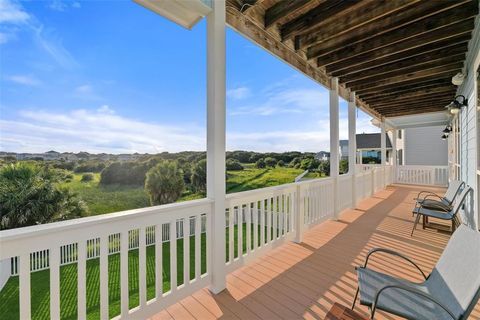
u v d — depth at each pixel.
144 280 1.85
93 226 1.57
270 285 2.39
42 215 7.43
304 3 2.61
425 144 12.21
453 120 6.95
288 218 3.44
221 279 2.31
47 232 1.37
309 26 3.01
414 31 3.16
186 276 2.13
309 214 3.87
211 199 2.27
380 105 7.11
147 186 11.66
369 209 5.46
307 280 2.48
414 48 3.59
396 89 5.49
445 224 4.39
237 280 2.48
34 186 7.41
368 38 3.27
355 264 2.81
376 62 4.09
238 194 2.61
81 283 1.52
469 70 3.83
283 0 2.78
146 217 1.85
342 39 3.48
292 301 2.15
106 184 10.20
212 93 2.23
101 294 1.62
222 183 2.32
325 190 4.39
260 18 2.91
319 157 16.09
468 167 4.20
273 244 3.09
